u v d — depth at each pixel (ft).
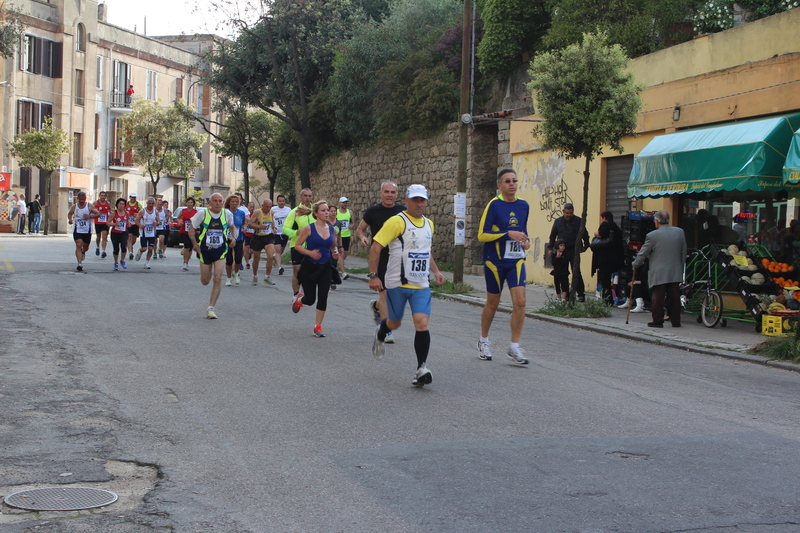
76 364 25.18
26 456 15.89
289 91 109.29
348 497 14.07
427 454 16.75
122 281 52.21
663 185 42.65
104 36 169.99
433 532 12.57
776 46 42.55
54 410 19.53
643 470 16.01
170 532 12.37
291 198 167.94
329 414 19.97
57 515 12.94
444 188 78.33
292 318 38.01
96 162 170.40
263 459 16.19
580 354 31.50
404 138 86.33
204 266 36.55
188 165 175.94
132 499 13.76
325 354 28.55
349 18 104.27
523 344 33.50
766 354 31.76
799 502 14.28
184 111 160.66
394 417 19.83
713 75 45.98
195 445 17.04
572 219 48.67
